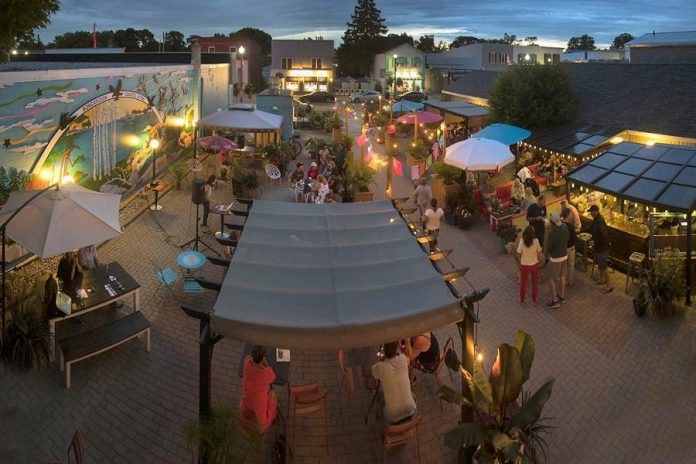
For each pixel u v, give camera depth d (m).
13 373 7.99
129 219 15.42
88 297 8.97
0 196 10.61
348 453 6.82
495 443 5.21
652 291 10.21
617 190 12.20
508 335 9.66
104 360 8.48
